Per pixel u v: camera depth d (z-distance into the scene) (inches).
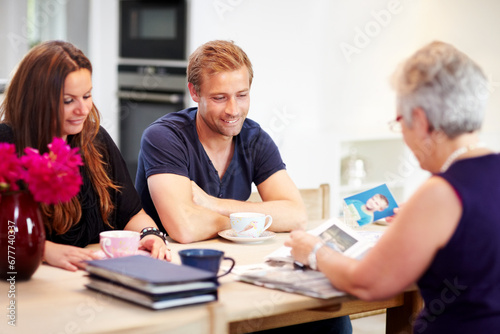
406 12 177.2
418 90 49.3
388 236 49.3
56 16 188.7
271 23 153.2
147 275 47.8
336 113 170.9
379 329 117.1
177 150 79.9
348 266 51.9
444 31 177.9
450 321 49.3
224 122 78.9
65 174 52.2
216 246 70.7
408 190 167.5
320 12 162.7
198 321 46.5
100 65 175.2
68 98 62.2
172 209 74.4
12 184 53.7
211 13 152.1
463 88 48.7
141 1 169.6
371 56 174.2
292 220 79.7
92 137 68.3
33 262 54.6
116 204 72.9
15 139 62.7
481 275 48.2
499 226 47.8
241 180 86.0
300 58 160.7
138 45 172.2
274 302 50.0
